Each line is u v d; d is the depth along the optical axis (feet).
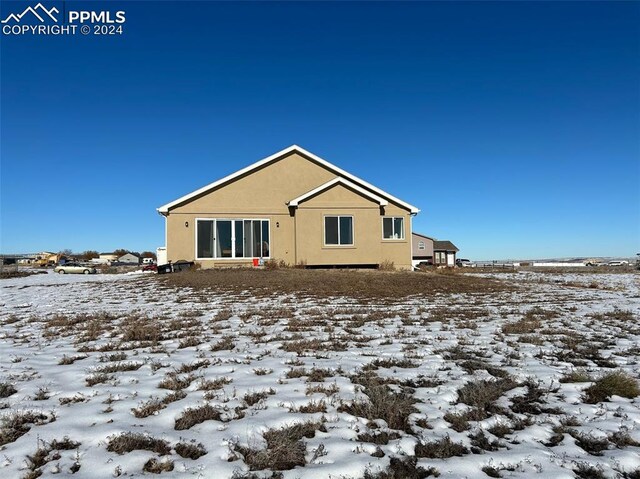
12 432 11.80
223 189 67.46
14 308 37.24
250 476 9.93
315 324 27.94
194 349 21.26
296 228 67.67
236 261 66.80
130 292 47.67
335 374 17.15
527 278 82.33
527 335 24.94
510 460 10.82
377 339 23.65
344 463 10.51
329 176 72.43
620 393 15.44
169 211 65.00
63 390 15.33
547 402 14.78
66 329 26.81
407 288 48.70
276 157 70.18
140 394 14.90
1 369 17.85
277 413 13.23
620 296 48.37
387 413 13.10
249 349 21.24
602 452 11.39
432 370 17.90
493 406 14.30
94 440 11.45
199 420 12.71
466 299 42.06
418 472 10.23
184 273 59.62
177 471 10.08
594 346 22.48
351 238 69.46
